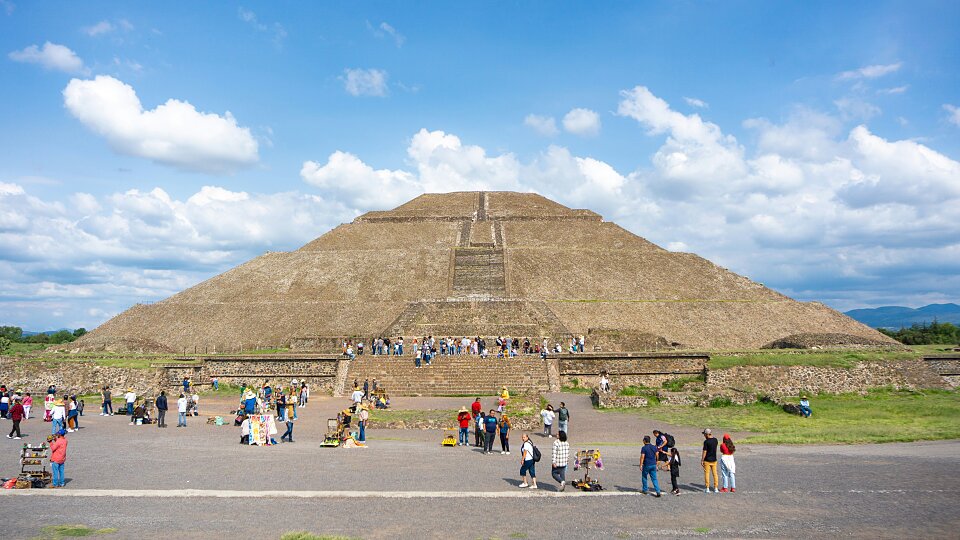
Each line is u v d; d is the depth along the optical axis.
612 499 19.88
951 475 22.62
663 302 73.56
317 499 19.39
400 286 78.12
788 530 16.83
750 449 28.28
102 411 39.78
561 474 20.78
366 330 67.38
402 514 17.92
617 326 67.31
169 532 16.23
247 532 16.25
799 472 23.36
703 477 23.09
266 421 29.22
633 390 46.22
